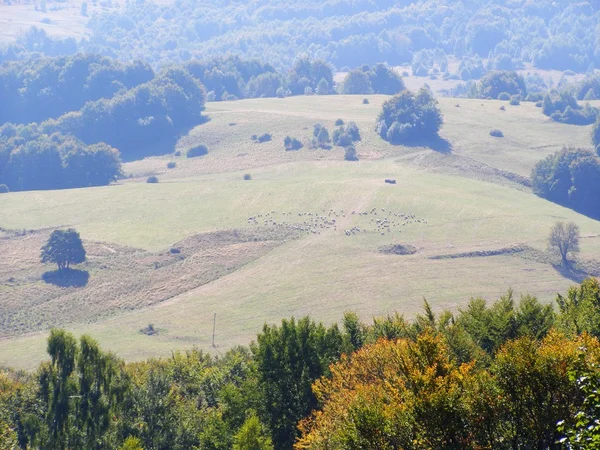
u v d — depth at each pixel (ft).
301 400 306.55
